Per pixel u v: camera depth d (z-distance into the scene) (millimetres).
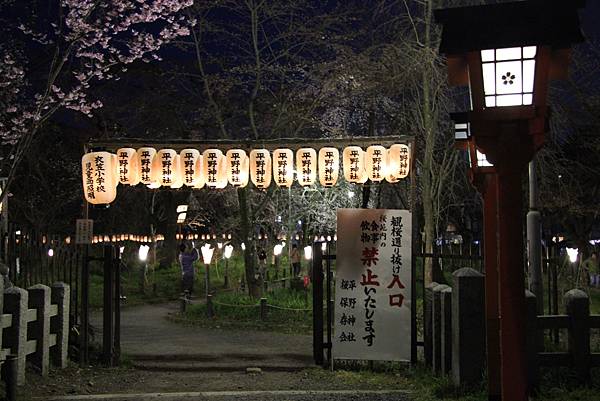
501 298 5594
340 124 26234
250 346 14914
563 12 5426
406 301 11602
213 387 10477
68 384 10477
